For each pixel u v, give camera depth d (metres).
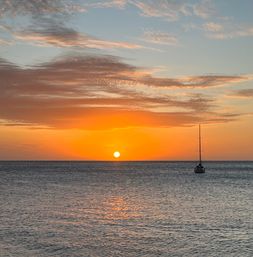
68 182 97.19
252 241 31.02
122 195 65.31
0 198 58.81
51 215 42.59
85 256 26.59
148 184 92.31
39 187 80.31
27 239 31.00
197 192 71.50
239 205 52.47
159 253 27.55
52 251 27.66
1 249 27.94
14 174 140.25
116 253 27.41
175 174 148.75
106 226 36.56
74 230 34.56
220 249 28.67
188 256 26.92
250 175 139.62
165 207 50.06
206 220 40.12
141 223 38.28
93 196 63.25
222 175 139.88
